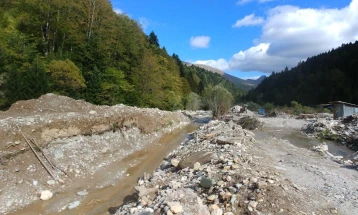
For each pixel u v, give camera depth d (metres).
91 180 15.65
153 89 50.72
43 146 16.14
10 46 29.98
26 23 35.81
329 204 8.84
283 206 8.16
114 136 22.61
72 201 12.90
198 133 24.78
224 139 17.59
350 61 106.00
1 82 27.48
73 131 18.70
